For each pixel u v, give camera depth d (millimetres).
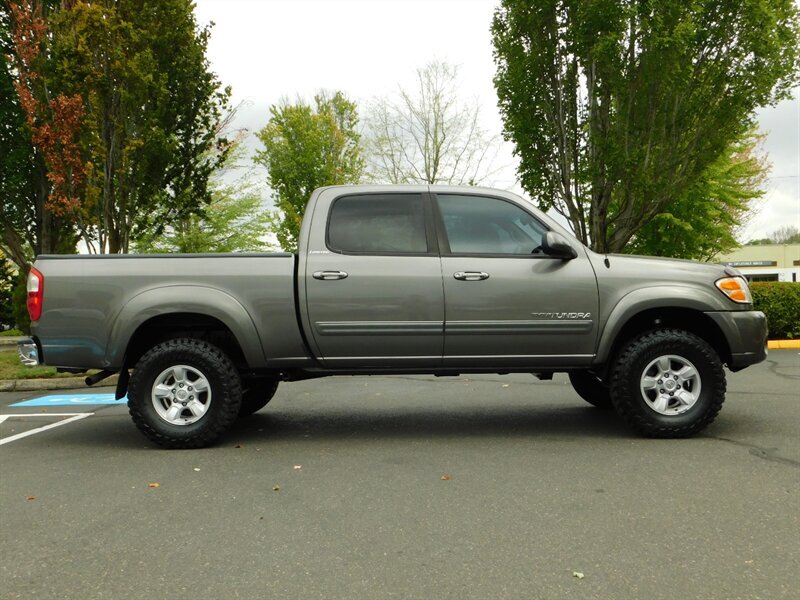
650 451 5387
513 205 6098
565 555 3316
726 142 14719
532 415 7129
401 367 5910
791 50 13898
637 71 14141
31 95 13578
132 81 12797
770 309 15195
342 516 3953
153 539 3623
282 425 6828
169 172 14203
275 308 5797
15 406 8688
